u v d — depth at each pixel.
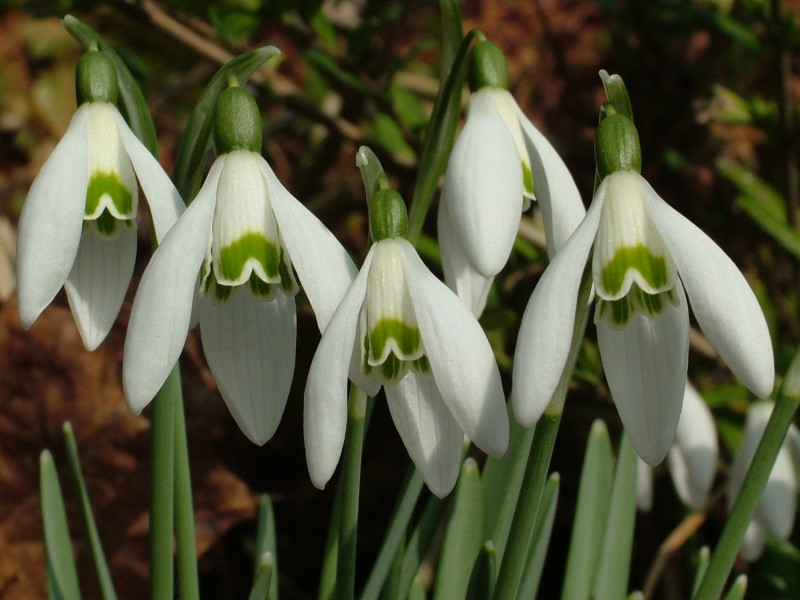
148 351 0.18
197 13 0.31
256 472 0.34
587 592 0.24
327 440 0.18
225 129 0.19
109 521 0.30
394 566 0.23
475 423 0.18
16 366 0.32
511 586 0.19
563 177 0.21
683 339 0.19
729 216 0.40
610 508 0.24
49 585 0.23
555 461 0.34
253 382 0.20
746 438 0.25
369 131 0.40
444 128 0.21
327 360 0.18
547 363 0.17
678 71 0.38
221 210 0.19
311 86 0.44
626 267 0.18
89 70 0.20
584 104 0.43
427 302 0.18
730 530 0.20
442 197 0.21
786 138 0.35
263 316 0.20
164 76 0.47
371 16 0.35
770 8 0.33
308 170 0.40
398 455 0.34
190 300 0.18
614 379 0.19
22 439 0.31
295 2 0.31
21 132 0.48
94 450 0.31
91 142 0.19
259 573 0.21
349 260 0.19
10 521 0.31
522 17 0.45
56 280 0.19
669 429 0.19
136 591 0.30
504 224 0.20
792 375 0.19
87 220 0.20
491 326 0.28
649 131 0.39
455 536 0.23
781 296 0.37
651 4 0.36
